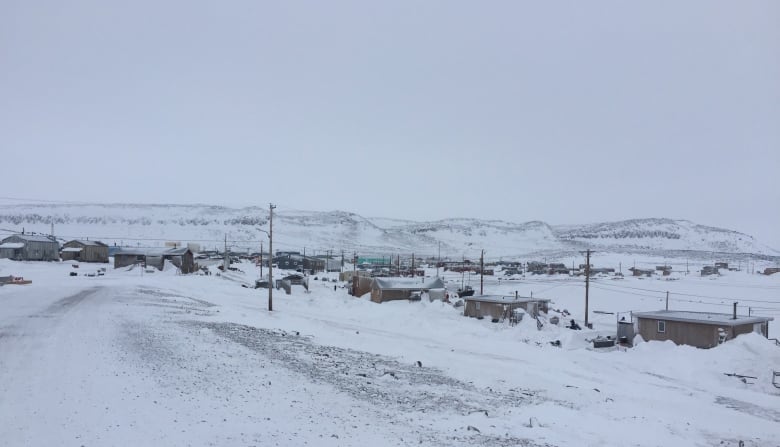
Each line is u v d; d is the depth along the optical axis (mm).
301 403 17594
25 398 15570
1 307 38562
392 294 65938
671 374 29531
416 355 29531
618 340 44031
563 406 20078
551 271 137625
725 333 39406
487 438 15336
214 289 68000
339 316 49094
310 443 13672
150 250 94812
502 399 20625
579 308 71500
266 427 14648
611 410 20016
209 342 28266
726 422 19422
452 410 18359
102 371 19562
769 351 31656
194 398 16953
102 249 108125
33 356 21625
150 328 31781
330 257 146500
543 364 29016
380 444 14031
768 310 66500
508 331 43688
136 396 16578
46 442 12242
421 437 14938
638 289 92000
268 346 28703
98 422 13883
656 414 19875
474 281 106812
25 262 95625
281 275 104250
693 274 134875
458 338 37406
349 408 17547
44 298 46250
